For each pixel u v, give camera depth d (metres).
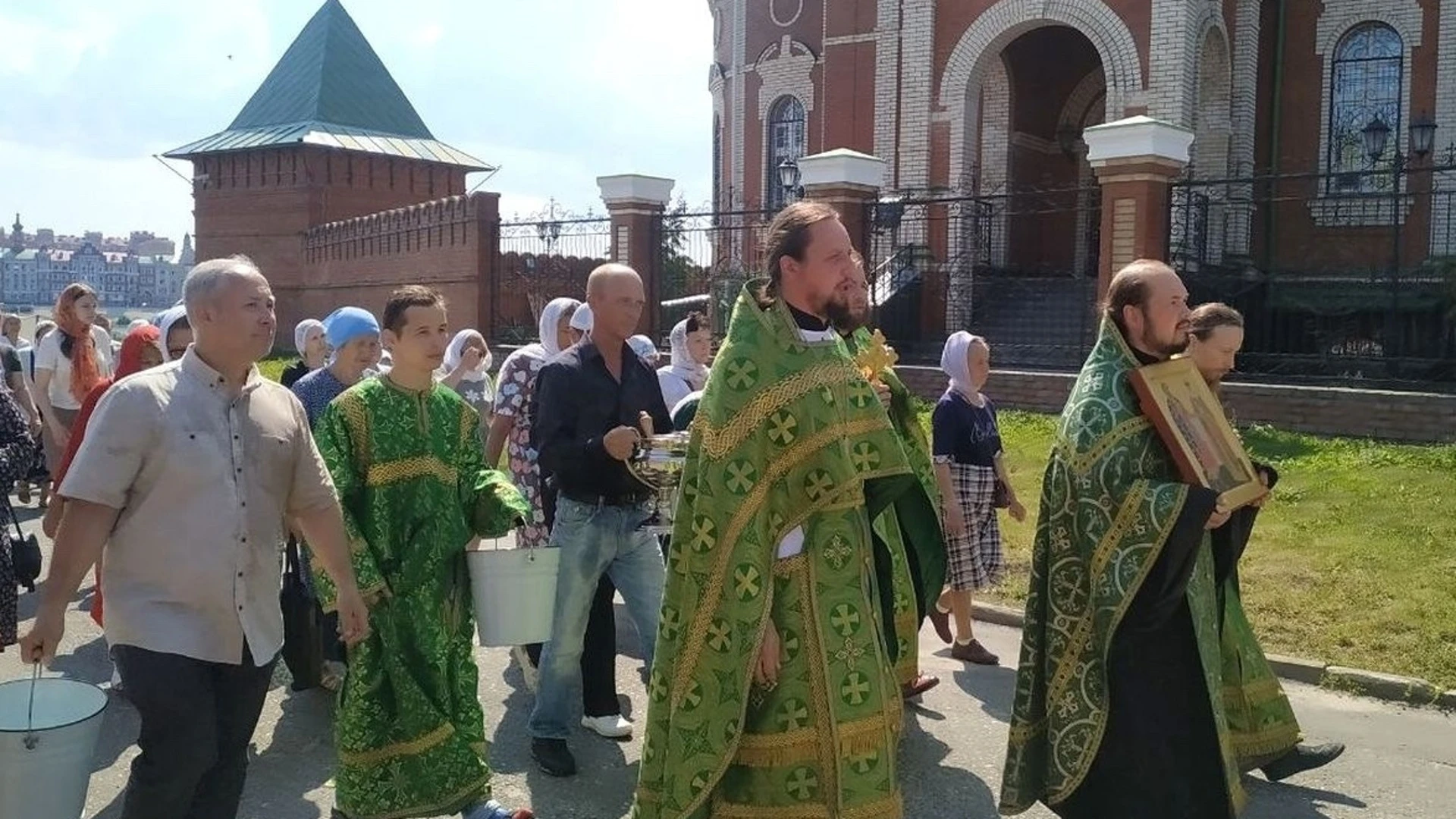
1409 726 5.67
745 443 3.48
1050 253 23.66
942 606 6.73
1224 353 4.57
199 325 3.57
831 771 3.50
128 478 3.44
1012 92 22.56
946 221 18.69
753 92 26.25
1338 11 21.31
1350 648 6.47
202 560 3.49
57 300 9.43
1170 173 13.79
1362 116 21.27
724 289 17.06
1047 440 12.60
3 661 6.65
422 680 4.33
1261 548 8.38
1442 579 7.45
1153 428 3.84
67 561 3.39
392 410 4.43
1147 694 3.80
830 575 3.54
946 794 4.91
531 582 4.47
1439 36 20.50
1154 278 3.90
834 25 22.95
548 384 5.02
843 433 3.55
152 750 3.49
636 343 8.02
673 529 3.63
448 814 4.33
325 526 3.90
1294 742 4.87
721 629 3.50
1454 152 19.12
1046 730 4.03
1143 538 3.65
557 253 20.45
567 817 4.66
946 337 18.94
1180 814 3.78
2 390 5.29
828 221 3.57
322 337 7.73
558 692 5.03
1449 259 17.47
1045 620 4.00
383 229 26.48
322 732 5.60
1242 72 20.56
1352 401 12.10
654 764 3.65
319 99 34.12
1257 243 21.61
